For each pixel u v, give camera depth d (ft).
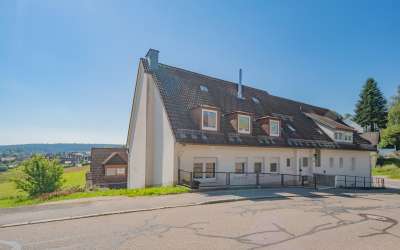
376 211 39.34
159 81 65.10
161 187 52.60
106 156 115.44
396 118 189.98
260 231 26.68
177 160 55.26
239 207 38.45
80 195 46.91
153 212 34.27
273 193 52.47
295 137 78.89
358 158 100.48
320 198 50.60
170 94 63.26
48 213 32.42
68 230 25.99
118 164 110.73
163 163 59.00
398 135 179.63
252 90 91.40
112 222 29.09
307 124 92.89
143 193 46.32
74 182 125.08
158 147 61.77
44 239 23.36
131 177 76.38
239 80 82.07
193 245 22.29
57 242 22.62
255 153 68.23
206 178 59.77
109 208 35.35
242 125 66.03
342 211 38.37
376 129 231.71
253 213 34.68
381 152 192.13
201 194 47.44
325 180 76.84
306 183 75.97
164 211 34.94
